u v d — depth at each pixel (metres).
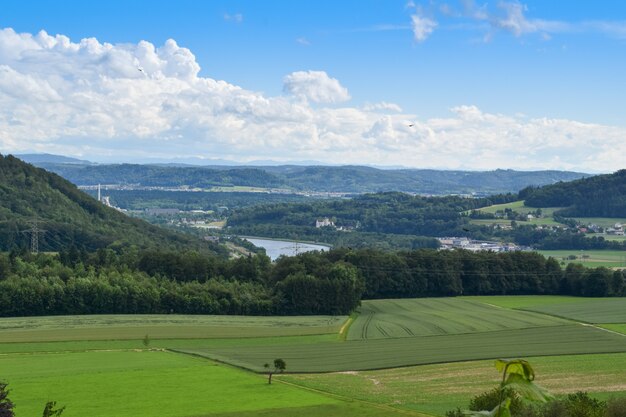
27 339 122.50
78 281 156.25
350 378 93.50
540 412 52.19
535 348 115.69
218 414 73.06
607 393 81.06
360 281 176.75
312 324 147.38
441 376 93.88
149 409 75.38
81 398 80.31
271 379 92.81
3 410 38.97
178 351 116.00
